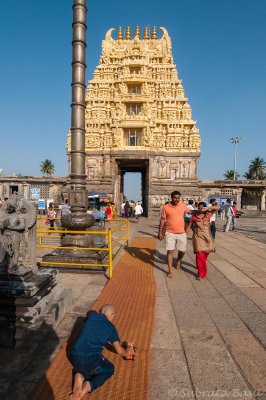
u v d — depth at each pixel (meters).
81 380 3.15
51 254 8.45
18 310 4.26
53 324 4.59
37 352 3.99
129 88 34.69
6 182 37.91
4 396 3.15
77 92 8.85
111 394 3.16
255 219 33.00
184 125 34.47
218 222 27.14
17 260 4.81
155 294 6.34
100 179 33.34
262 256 10.88
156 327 4.74
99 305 5.61
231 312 5.39
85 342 3.28
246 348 4.11
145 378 3.41
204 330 4.65
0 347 4.16
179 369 3.61
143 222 26.23
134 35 35.59
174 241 7.69
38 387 3.26
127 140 34.19
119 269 8.45
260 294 6.45
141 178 42.56
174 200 7.65
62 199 34.47
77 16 8.75
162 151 33.41
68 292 5.61
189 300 6.02
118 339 3.59
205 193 38.88
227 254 11.26
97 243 9.90
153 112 34.03
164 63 35.16
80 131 8.97
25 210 4.97
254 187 38.97
